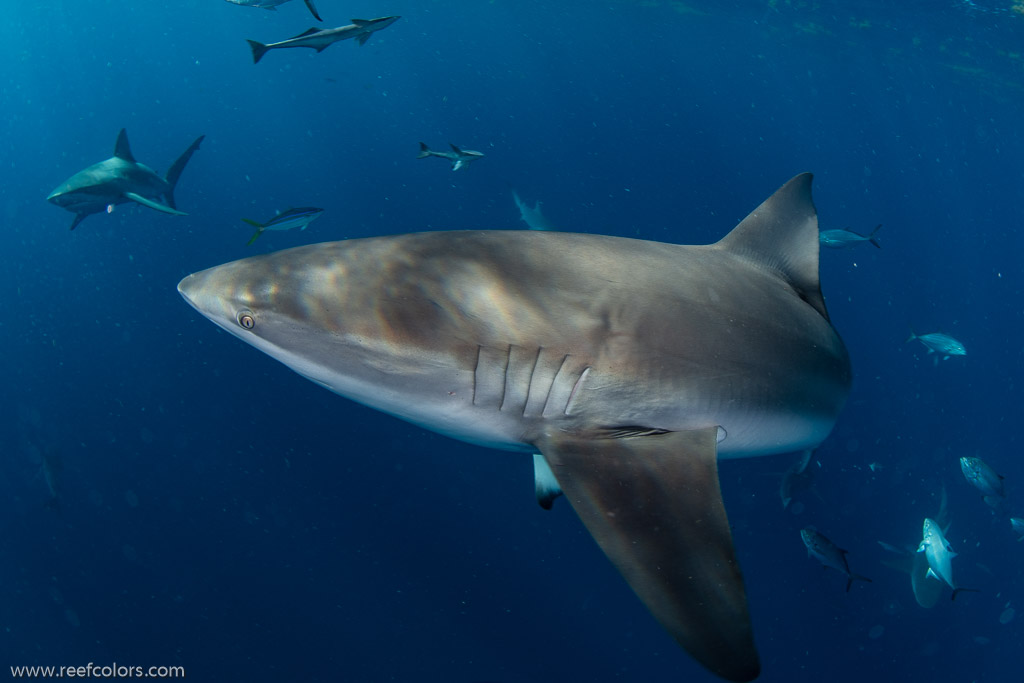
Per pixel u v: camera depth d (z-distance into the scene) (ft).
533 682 37.68
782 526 44.37
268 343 7.70
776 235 11.19
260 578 42.45
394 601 41.34
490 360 7.53
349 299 7.59
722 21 117.60
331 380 7.89
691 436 7.84
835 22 97.35
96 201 24.14
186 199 136.87
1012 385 83.56
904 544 44.93
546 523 44.73
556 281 8.09
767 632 41.16
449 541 44.14
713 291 9.20
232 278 7.75
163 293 93.45
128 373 65.41
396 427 51.90
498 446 8.50
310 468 49.26
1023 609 45.73
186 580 42.39
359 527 45.32
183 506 47.52
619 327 7.93
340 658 38.24
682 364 8.13
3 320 86.17
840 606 42.75
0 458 55.11
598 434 7.68
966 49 96.94
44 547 45.34
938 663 41.19
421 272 7.88
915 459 54.85
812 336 10.39
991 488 23.07
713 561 5.95
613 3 118.73
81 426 56.65
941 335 34.01
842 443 54.24
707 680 39.34
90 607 40.86
